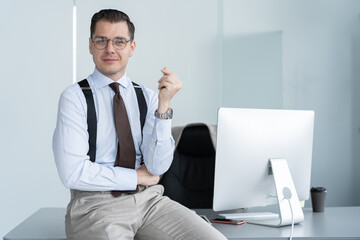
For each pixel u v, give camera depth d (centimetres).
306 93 434
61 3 411
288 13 434
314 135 435
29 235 174
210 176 261
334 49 438
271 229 190
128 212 174
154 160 185
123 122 190
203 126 266
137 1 421
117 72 194
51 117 409
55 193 409
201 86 427
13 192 405
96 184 175
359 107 440
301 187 223
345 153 438
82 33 412
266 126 205
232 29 430
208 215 220
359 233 181
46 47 409
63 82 410
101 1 414
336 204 437
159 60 423
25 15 407
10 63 405
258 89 431
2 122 404
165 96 184
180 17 425
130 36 195
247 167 202
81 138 182
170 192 254
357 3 441
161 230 173
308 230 187
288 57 433
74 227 171
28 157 407
